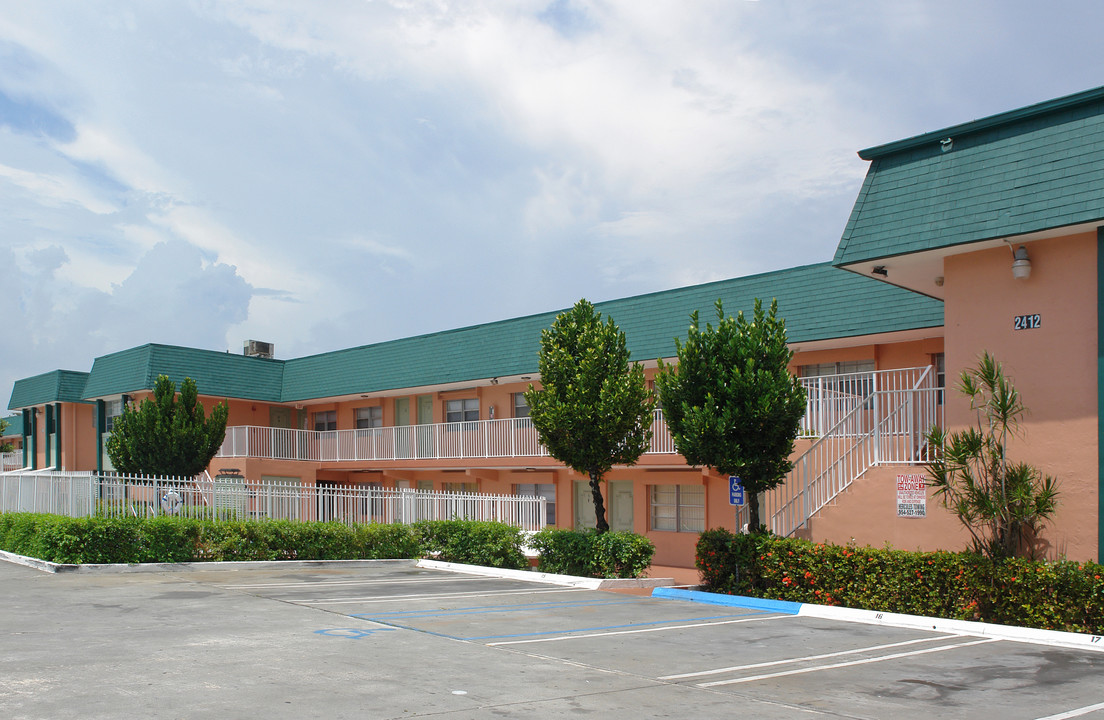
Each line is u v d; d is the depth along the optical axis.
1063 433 12.93
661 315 25.31
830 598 14.24
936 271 15.48
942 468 12.99
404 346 33.00
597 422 18.22
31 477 22.80
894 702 8.16
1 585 15.44
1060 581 11.92
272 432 33.06
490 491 30.55
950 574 13.02
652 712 7.57
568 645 10.77
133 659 9.16
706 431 15.37
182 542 19.27
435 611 13.41
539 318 28.78
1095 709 8.00
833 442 15.87
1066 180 12.71
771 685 8.78
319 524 21.14
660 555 25.44
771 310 16.12
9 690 7.70
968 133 14.07
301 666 9.01
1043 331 13.24
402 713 7.25
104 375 36.81
